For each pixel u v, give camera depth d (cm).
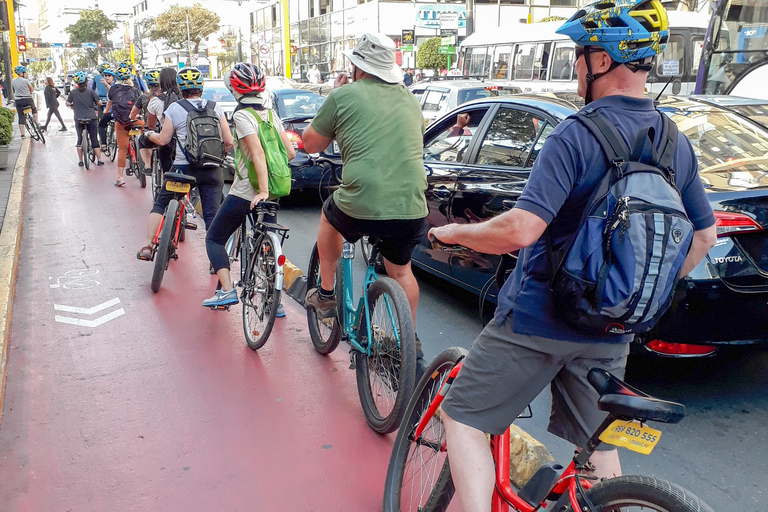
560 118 455
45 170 1395
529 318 205
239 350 488
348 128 348
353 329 390
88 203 1036
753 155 437
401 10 4181
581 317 188
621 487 183
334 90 356
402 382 338
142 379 440
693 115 491
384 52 351
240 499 316
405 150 349
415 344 348
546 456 326
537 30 1923
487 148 517
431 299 598
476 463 217
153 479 332
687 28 1512
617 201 183
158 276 604
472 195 498
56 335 516
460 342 504
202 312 565
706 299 360
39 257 739
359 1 4406
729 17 1083
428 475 292
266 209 478
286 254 751
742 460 350
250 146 464
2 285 571
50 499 316
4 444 363
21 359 472
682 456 354
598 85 204
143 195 1096
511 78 2028
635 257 178
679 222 182
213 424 383
